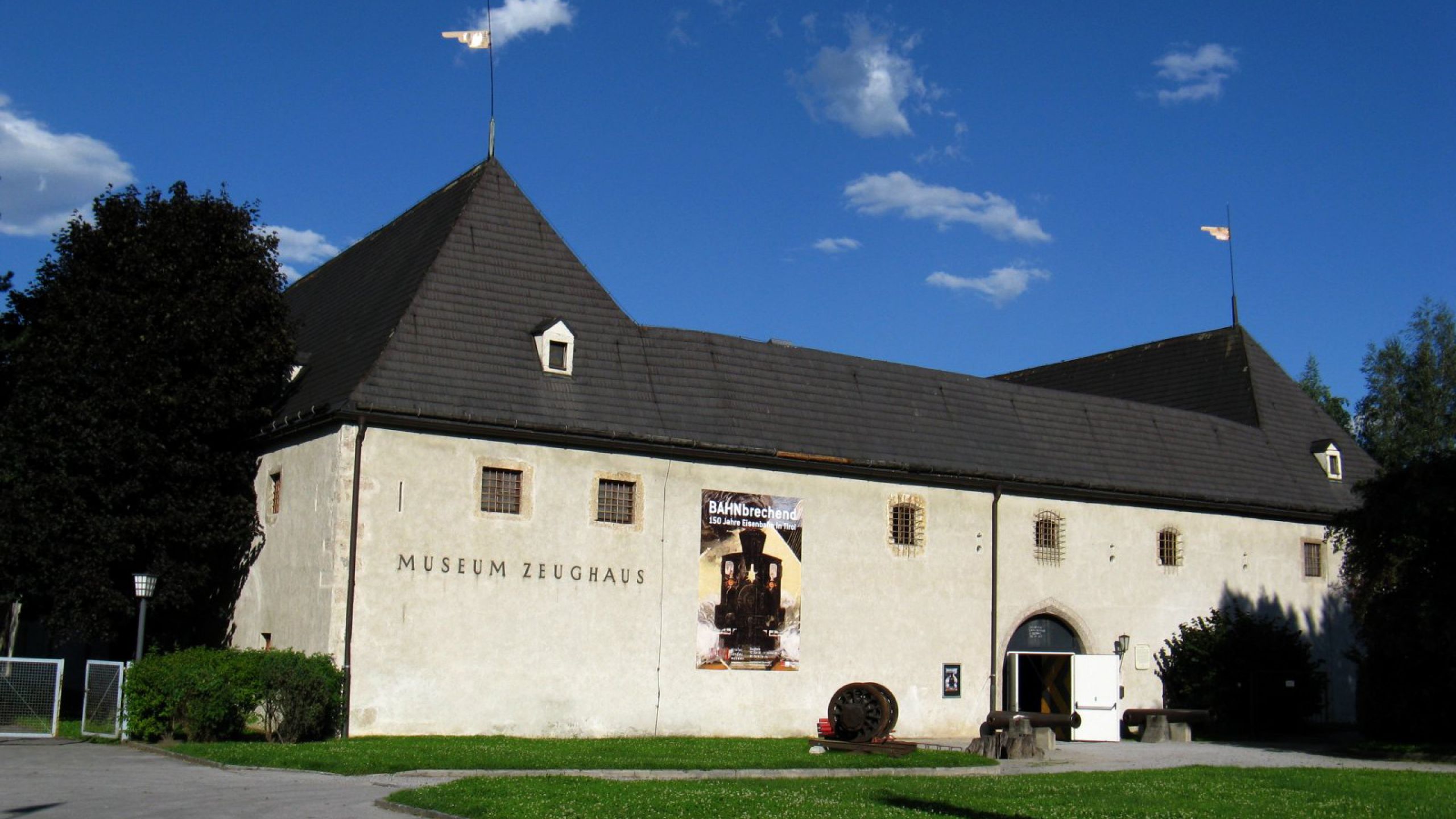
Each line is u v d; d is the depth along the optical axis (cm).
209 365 2775
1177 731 3297
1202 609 3719
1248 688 3506
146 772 1883
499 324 2786
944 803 1714
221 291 2831
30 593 2689
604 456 2777
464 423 2586
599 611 2720
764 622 2939
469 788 1664
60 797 1614
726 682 2864
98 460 2638
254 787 1730
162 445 2695
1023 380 5344
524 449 2677
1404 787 2062
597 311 2977
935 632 3203
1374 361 6378
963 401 3512
